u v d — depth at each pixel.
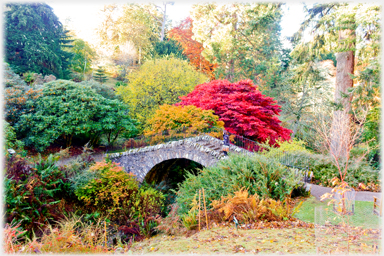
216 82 15.96
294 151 11.92
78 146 17.77
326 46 18.38
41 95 16.09
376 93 14.96
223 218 7.12
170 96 20.75
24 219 7.71
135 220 9.70
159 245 6.49
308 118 22.56
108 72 37.25
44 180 9.44
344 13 14.55
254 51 29.20
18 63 24.39
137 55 37.84
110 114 17.39
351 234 4.56
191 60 33.66
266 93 25.52
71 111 16.08
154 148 13.20
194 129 12.96
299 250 4.57
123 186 10.62
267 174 8.06
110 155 14.12
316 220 4.81
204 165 11.64
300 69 19.77
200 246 5.63
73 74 30.59
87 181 10.34
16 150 12.47
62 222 8.29
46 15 27.34
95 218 9.80
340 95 16.44
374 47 14.91
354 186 9.52
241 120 13.17
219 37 27.47
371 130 14.16
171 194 13.52
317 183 10.19
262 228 6.19
